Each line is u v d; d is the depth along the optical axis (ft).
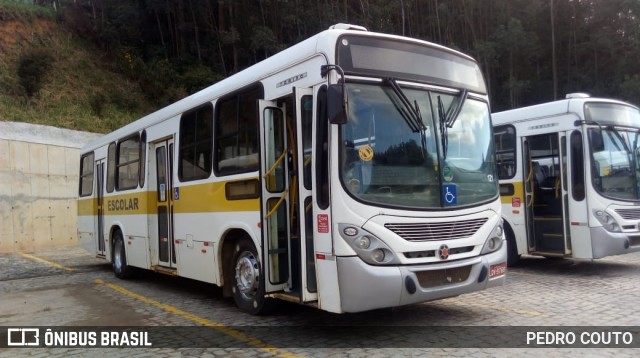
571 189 29.76
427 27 103.40
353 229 16.29
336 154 16.57
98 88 86.43
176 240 27.14
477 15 103.91
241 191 21.56
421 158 17.87
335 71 16.93
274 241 19.24
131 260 32.91
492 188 19.86
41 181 59.98
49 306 26.78
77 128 71.31
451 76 19.71
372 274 16.11
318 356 16.31
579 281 28.07
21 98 73.10
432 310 21.77
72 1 101.45
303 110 17.83
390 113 17.65
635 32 92.89
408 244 16.74
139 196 31.42
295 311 22.35
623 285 26.58
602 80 94.43
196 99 25.68
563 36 101.60
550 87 100.22
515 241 33.04
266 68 20.43
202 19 102.47
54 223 61.00
